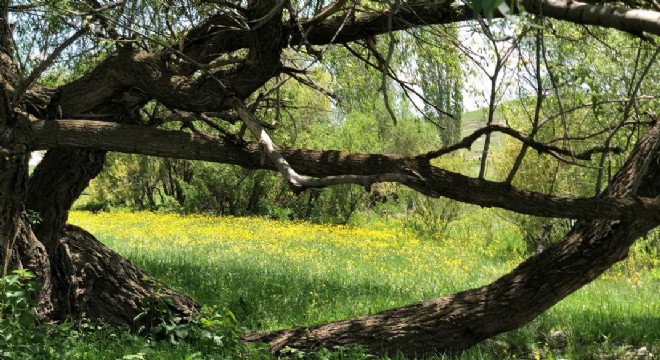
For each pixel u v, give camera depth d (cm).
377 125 3453
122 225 2461
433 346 736
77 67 825
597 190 599
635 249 1759
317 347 739
